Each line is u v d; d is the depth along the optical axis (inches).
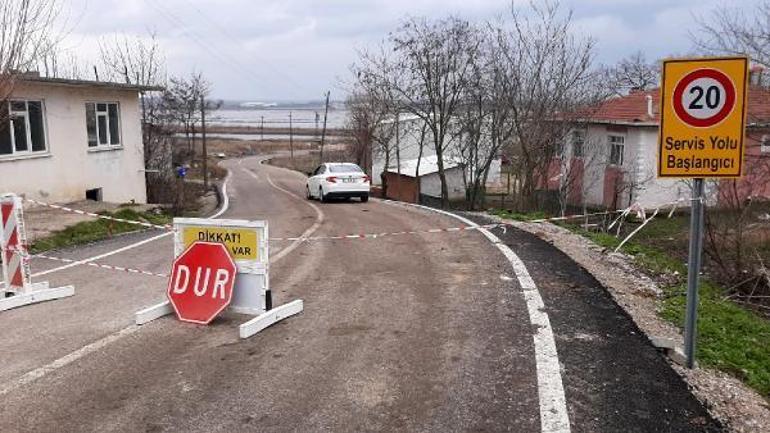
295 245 441.7
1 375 197.9
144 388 185.8
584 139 1133.7
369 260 377.1
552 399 171.5
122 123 822.5
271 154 3511.3
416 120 1588.3
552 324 235.1
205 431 158.9
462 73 1218.0
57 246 465.4
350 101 1996.8
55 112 693.9
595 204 1127.0
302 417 165.2
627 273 343.3
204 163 1432.1
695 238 193.9
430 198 1344.7
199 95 1562.5
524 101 895.7
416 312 257.4
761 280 431.2
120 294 303.1
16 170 637.9
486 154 1242.0
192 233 260.7
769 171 569.0
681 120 188.5
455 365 197.2
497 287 294.8
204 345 223.5
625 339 218.5
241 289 256.7
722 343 233.9
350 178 905.5
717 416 163.5
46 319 261.6
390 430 157.4
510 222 544.7
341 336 229.5
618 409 165.6
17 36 474.9
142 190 871.1
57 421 165.6
